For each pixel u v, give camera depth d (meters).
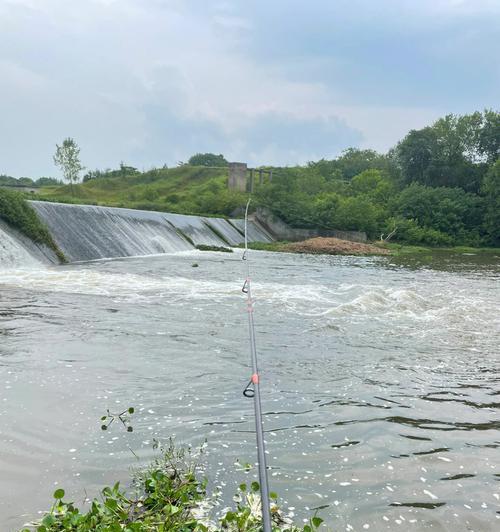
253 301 9.45
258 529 2.29
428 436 3.59
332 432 3.59
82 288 10.06
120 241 20.11
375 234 42.69
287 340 6.43
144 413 3.79
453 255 32.44
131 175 78.50
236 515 2.35
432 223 46.84
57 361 5.00
